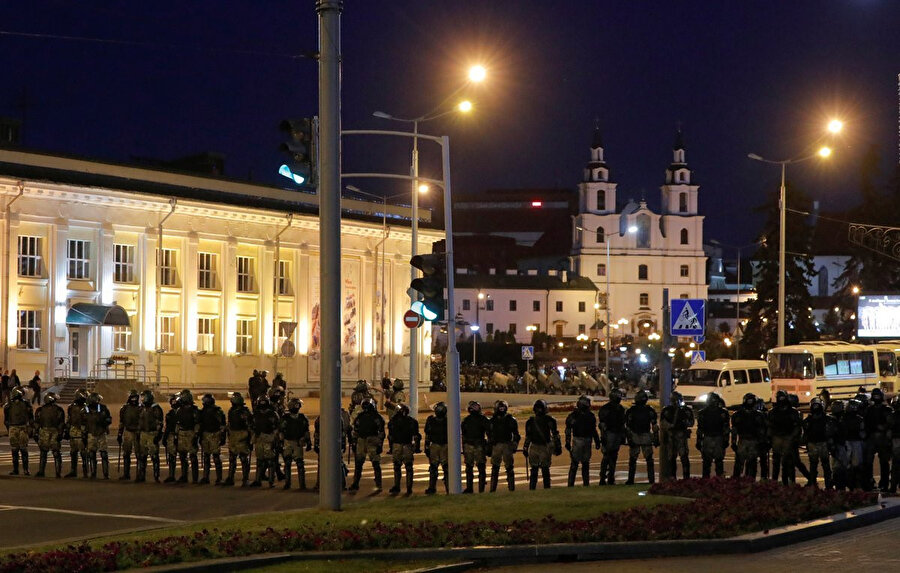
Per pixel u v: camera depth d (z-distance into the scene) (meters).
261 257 61.78
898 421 22.11
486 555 13.73
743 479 19.84
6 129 58.94
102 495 22.11
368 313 67.44
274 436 24.08
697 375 55.03
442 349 113.00
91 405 25.81
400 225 69.62
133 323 55.12
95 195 52.69
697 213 143.50
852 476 21.92
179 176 57.47
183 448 24.91
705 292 142.88
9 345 49.28
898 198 112.38
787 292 94.94
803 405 56.47
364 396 25.70
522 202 172.12
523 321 139.88
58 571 11.98
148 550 13.07
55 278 51.31
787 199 95.25
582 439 23.02
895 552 14.33
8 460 31.33
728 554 14.26
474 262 158.88
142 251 55.31
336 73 17.38
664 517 15.48
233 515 18.95
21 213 50.06
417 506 17.78
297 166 17.00
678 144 144.00
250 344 61.34
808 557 13.96
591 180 142.88
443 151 25.34
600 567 13.50
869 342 84.62
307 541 13.86
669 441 22.53
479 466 23.39
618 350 120.25
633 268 142.00
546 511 16.52
